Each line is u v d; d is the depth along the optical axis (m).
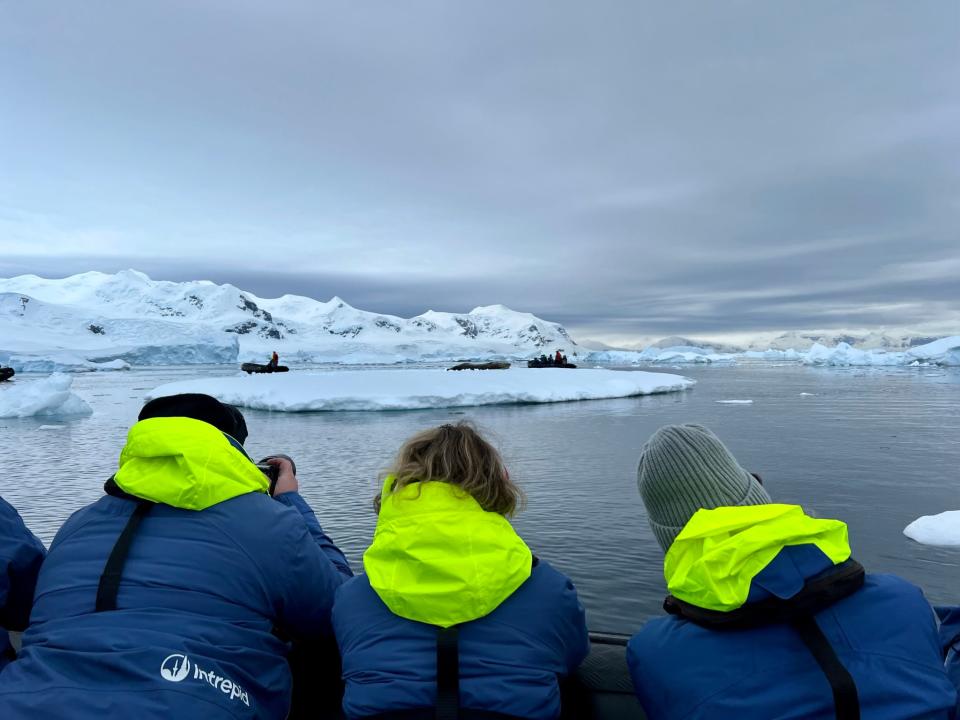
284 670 1.63
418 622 1.39
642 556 4.92
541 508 6.50
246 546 1.58
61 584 1.54
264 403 19.73
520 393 21.23
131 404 22.77
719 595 1.17
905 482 7.75
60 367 63.53
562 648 1.44
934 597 4.16
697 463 1.34
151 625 1.46
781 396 24.38
